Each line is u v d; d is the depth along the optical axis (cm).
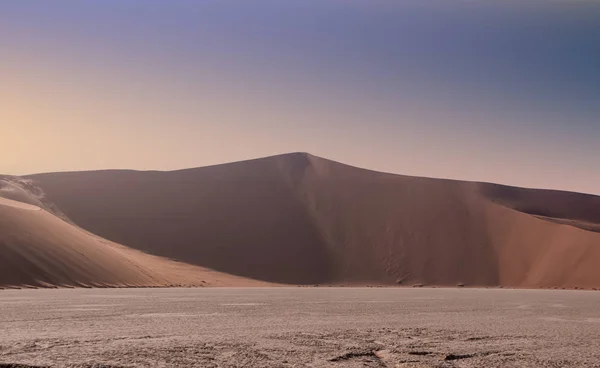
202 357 1579
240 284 8531
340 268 10319
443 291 6750
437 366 1546
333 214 11850
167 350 1669
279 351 1694
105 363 1466
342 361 1584
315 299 4397
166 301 3788
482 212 11494
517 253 10188
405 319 2752
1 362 1462
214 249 10500
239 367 1470
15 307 3075
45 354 1578
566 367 1557
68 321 2419
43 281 5447
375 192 12388
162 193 11900
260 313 2964
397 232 11169
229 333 2080
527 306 3919
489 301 4469
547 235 10275
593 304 4266
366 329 2261
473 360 1636
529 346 1906
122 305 3341
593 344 1978
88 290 5181
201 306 3391
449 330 2281
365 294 5516
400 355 1683
